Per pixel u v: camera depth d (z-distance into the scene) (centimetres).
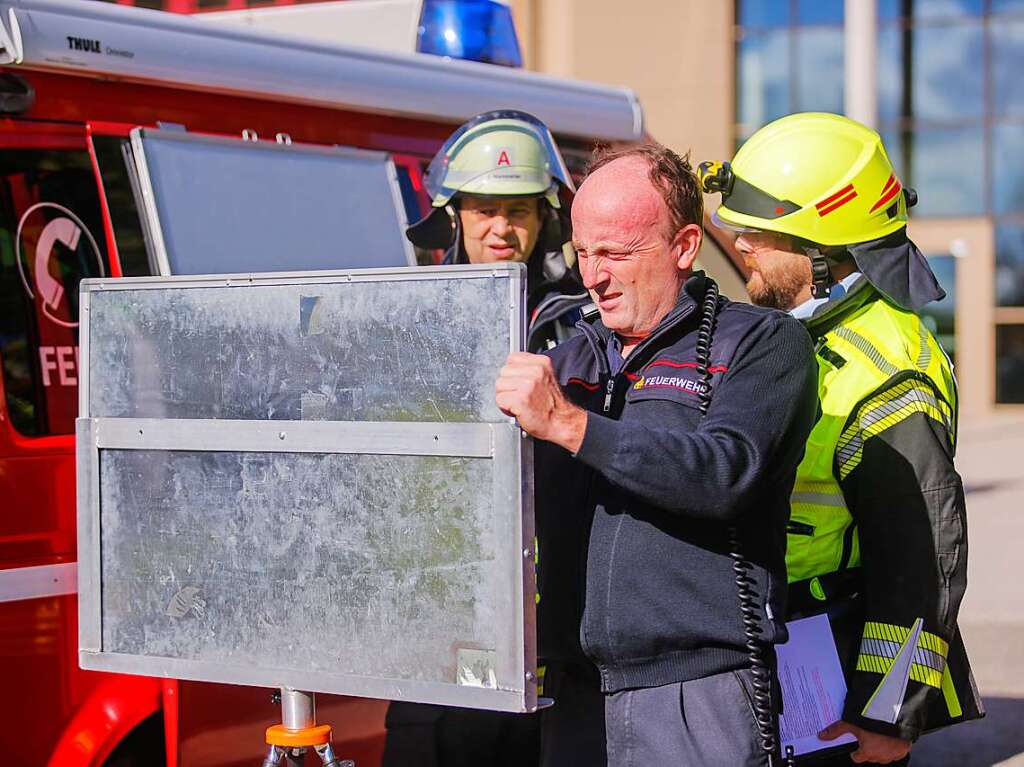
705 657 348
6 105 489
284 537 348
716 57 2066
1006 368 2930
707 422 343
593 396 371
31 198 491
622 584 348
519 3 1677
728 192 439
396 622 335
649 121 1962
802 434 352
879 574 402
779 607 355
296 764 362
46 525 473
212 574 357
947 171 2920
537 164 535
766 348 350
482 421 326
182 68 530
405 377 334
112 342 369
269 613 350
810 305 435
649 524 348
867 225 423
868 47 1376
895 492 399
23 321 481
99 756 477
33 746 465
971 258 2919
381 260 576
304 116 586
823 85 2720
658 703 349
